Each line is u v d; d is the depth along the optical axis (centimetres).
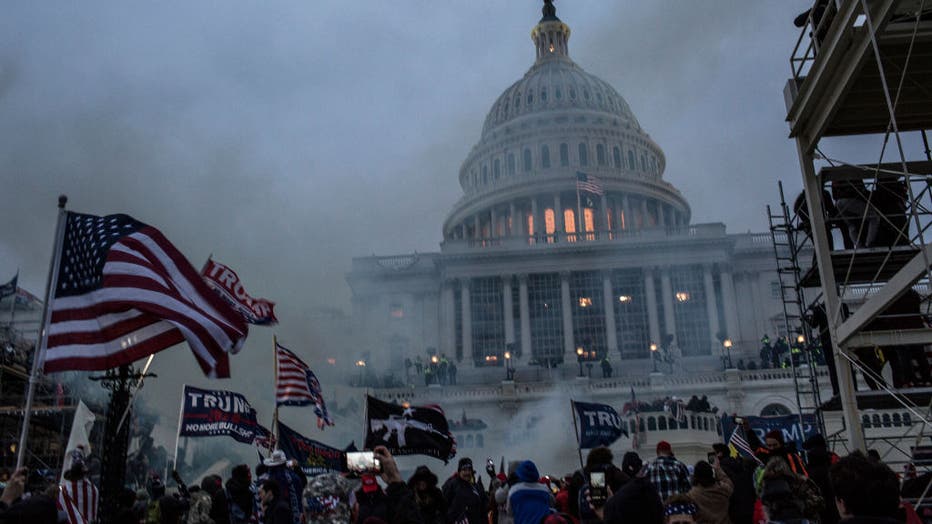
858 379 3400
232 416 1394
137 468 2620
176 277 984
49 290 933
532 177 10394
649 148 11750
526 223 10488
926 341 1399
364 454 715
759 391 5684
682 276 7975
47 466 2925
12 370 2983
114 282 930
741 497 1015
